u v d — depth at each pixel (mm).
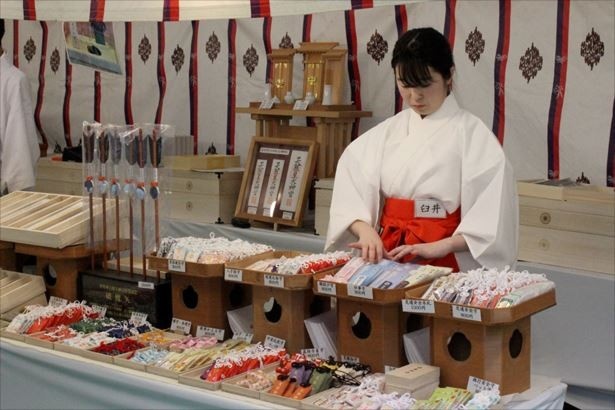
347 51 4109
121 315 2619
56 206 3033
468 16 3770
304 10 2771
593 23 3422
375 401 1832
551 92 3568
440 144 2391
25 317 2537
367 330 2305
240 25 4504
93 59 3320
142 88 4945
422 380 1900
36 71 5430
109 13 3133
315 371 1992
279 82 4172
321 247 3680
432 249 2281
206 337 2383
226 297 2424
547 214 3256
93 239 2740
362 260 2244
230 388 2000
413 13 3932
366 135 2555
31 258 3133
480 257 2295
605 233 3121
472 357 1923
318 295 2309
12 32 5473
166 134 2670
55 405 2318
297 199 3910
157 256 2494
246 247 2486
